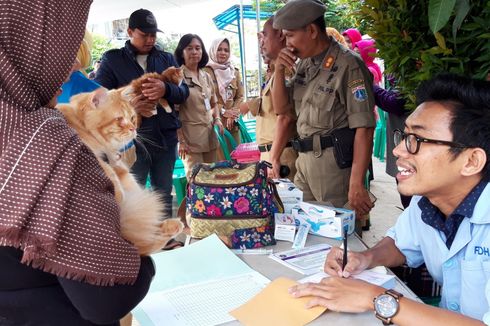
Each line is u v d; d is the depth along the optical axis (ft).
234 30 30.83
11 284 2.10
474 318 3.27
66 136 2.03
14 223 1.79
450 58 4.67
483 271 3.46
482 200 3.41
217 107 13.41
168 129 10.45
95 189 2.11
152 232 2.65
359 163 6.83
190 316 3.44
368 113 6.68
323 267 4.17
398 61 5.75
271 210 4.96
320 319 3.29
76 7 2.13
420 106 3.48
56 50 2.04
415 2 5.31
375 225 11.67
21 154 1.89
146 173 9.91
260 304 3.52
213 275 4.11
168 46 33.65
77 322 2.27
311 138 7.24
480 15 4.46
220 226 4.88
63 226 1.92
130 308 2.34
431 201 3.75
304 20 6.71
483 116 3.20
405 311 3.06
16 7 1.91
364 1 5.99
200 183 4.95
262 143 9.59
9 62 1.91
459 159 3.31
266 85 9.28
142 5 16.33
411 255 4.40
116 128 4.09
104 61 10.13
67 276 1.95
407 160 3.53
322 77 6.95
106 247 2.05
